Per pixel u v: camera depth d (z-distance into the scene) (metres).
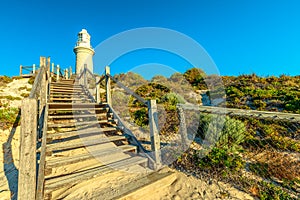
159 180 2.72
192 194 2.50
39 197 2.02
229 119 4.16
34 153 2.00
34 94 2.41
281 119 2.80
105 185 2.61
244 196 2.40
